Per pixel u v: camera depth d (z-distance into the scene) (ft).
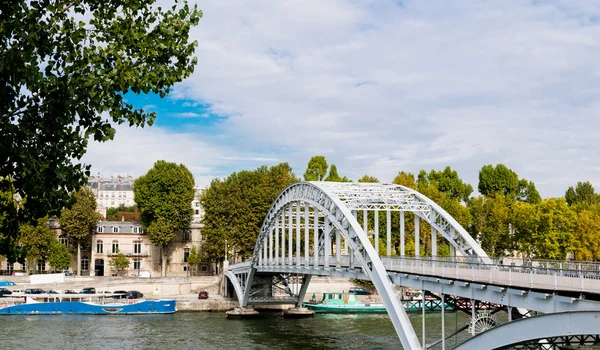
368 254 137.59
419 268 124.67
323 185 183.32
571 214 267.59
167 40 55.11
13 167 49.39
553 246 260.83
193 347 174.91
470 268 107.04
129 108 56.29
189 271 354.13
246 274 258.16
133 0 55.42
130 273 345.92
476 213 311.88
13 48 46.96
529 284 92.58
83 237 335.26
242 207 309.83
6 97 47.93
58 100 49.67
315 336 195.83
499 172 382.83
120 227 351.67
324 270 179.73
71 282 284.41
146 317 241.76
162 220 329.31
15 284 285.84
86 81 51.67
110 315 246.68
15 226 51.93
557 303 86.99
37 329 204.85
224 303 270.46
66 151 51.49
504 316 212.23
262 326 219.82
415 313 244.42
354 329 212.02
